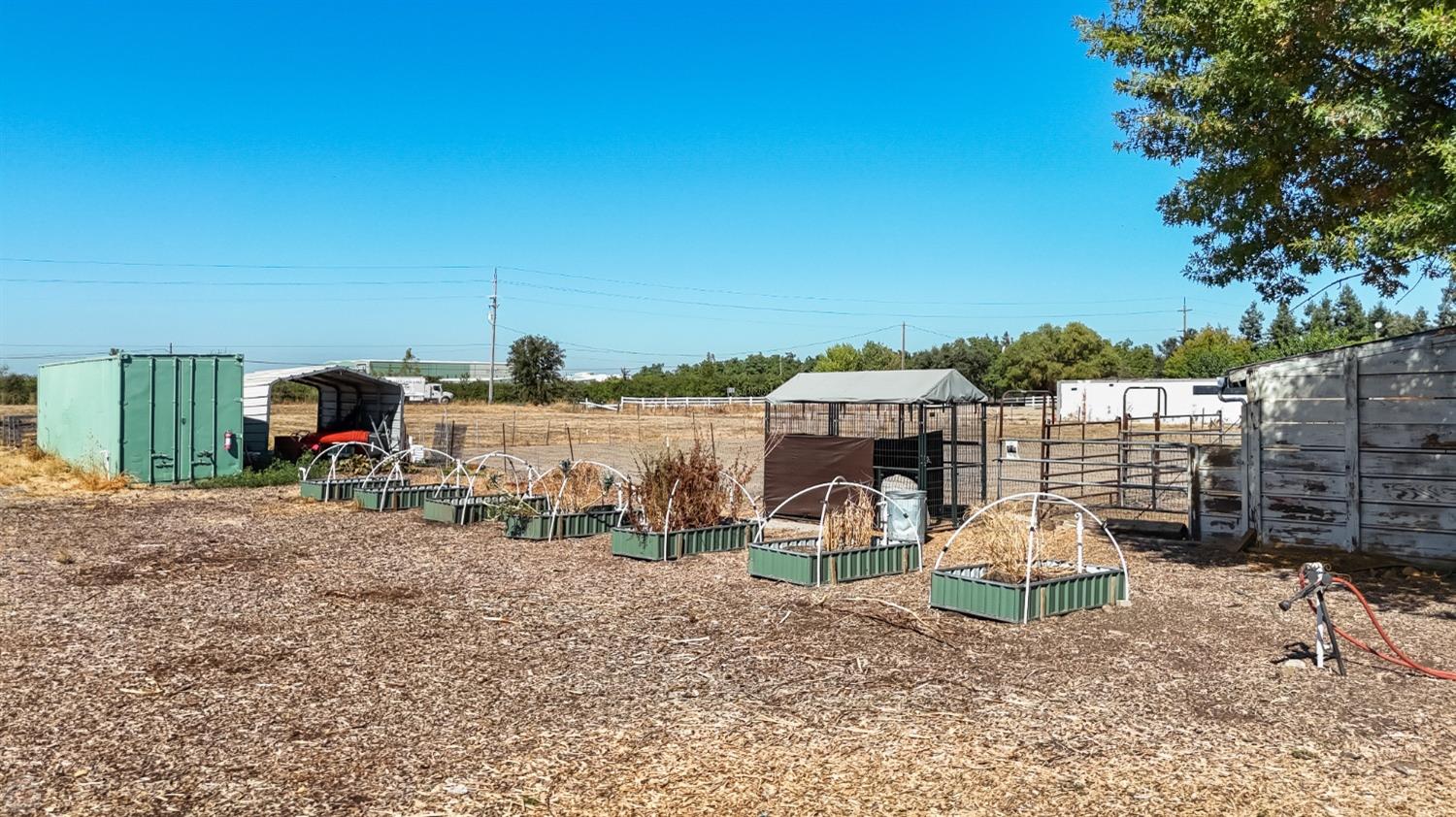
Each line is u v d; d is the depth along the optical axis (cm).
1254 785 501
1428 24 770
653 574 1114
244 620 885
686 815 465
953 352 7706
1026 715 615
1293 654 761
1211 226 1114
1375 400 1193
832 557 1062
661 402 6581
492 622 879
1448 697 654
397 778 511
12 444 3039
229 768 525
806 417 1775
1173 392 5144
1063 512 1611
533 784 503
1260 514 1282
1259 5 849
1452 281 1217
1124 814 465
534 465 2519
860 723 600
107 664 735
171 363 2180
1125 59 1112
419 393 7450
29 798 484
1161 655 762
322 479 1989
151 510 1725
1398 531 1177
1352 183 1004
